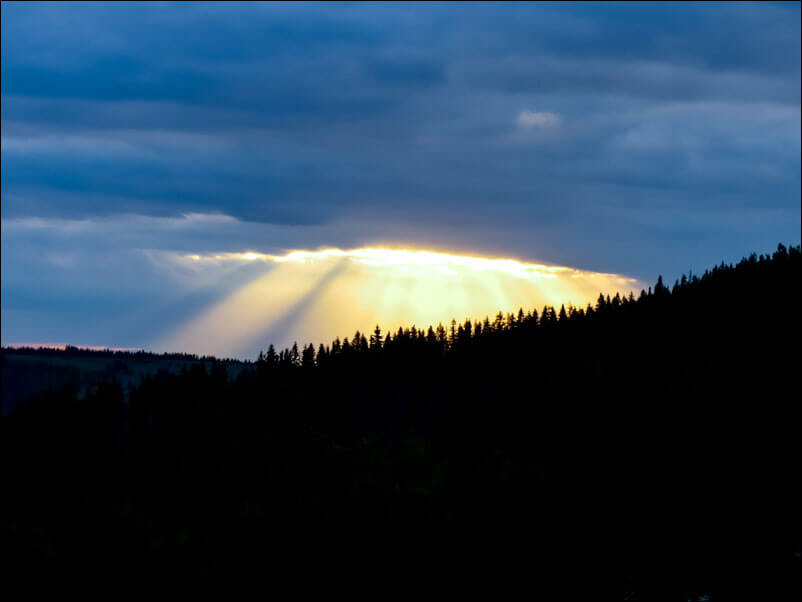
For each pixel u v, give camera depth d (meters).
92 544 47.41
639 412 91.62
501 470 58.31
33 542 45.94
